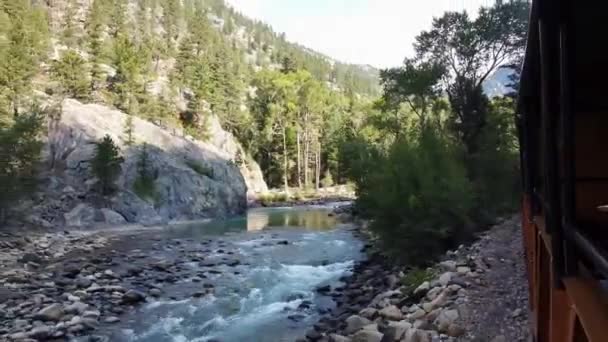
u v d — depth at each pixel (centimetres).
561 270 252
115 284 1302
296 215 3594
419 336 674
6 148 2239
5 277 1323
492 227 1444
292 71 8250
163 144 4003
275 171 6359
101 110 3906
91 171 3039
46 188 2811
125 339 908
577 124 470
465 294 795
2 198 2203
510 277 853
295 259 1706
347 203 4469
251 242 2133
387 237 1356
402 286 1031
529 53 318
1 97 3612
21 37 4594
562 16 231
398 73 2506
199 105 5725
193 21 9262
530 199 584
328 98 7238
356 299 1095
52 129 3356
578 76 440
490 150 1828
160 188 3412
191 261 1673
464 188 1331
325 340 782
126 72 5069
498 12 2272
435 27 2406
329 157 6247
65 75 4731
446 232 1284
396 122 2608
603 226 444
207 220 3359
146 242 2141
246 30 16662
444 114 2545
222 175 4138
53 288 1235
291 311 1077
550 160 258
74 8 7962
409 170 1344
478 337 645
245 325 988
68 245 1975
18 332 903
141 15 9688
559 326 272
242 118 6512
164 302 1161
